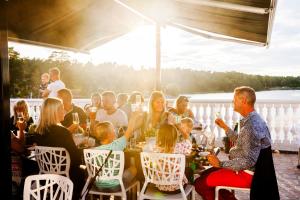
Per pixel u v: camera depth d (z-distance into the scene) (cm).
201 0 399
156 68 751
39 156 403
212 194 387
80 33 770
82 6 629
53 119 407
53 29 712
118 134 500
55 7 616
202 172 408
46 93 791
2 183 258
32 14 620
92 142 468
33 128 553
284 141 864
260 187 345
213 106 915
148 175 371
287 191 552
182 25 746
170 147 377
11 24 628
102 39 845
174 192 370
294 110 852
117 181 395
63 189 251
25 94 1994
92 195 418
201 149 444
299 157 712
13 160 444
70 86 2006
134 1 531
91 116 545
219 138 909
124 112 636
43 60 2056
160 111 517
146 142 458
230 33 651
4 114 255
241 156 353
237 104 362
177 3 539
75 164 407
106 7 648
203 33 781
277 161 769
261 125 348
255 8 376
